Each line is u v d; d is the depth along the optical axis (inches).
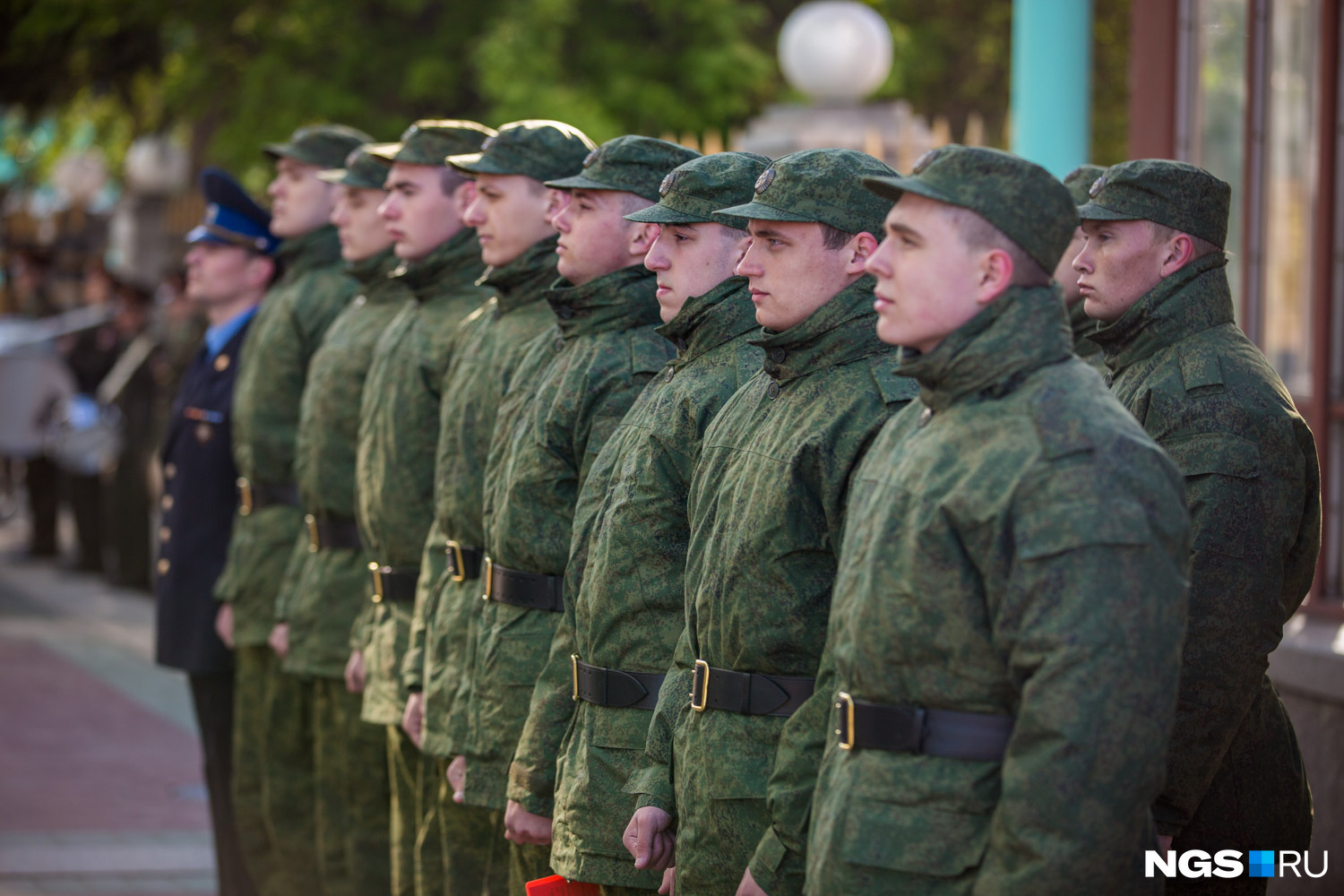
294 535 538.3
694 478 308.7
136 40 1502.2
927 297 243.6
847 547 257.9
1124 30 1520.7
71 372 1228.5
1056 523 227.6
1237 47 571.8
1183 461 323.6
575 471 368.5
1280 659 467.8
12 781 689.0
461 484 411.8
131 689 868.6
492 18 1333.7
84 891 565.6
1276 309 559.8
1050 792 222.4
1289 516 324.2
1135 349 339.9
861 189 290.2
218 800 571.5
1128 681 223.1
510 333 412.2
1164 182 334.0
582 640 335.3
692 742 297.0
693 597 301.6
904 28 1550.2
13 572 1213.7
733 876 289.4
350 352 498.9
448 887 416.5
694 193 327.6
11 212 2089.1
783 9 1571.1
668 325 329.7
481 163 412.5
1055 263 245.0
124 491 1106.7
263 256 585.9
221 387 574.2
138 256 1657.2
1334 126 516.1
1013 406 238.2
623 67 1368.1
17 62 1497.3
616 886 326.6
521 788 352.5
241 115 1332.4
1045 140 610.5
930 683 240.7
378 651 456.1
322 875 510.0
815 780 270.1
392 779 464.1
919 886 238.8
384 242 502.3
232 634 545.6
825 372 288.0
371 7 1381.6
